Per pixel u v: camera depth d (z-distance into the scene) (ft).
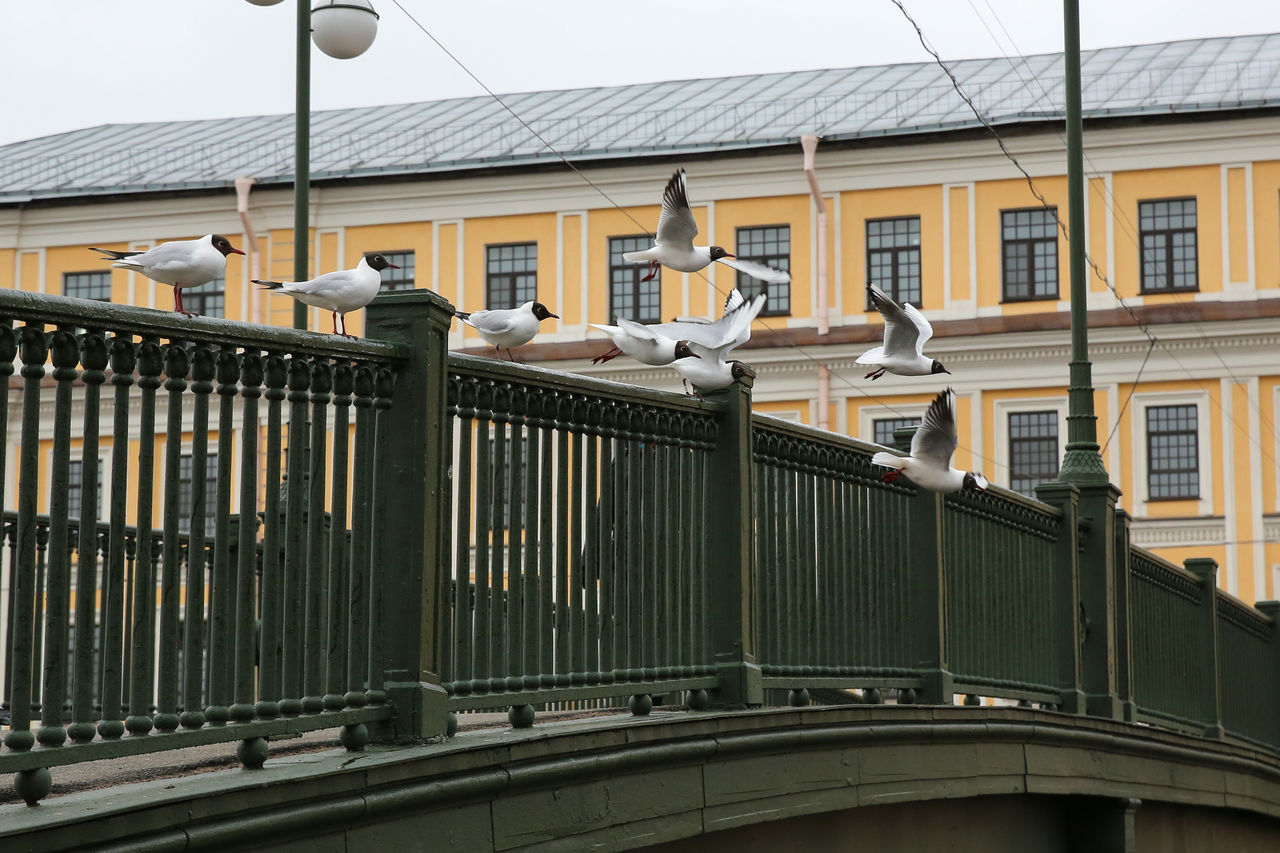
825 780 26.73
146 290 157.28
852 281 149.07
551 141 157.07
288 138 167.43
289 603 18.71
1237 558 140.97
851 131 148.97
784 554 28.35
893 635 31.94
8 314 15.33
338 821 17.25
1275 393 141.59
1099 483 42.34
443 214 156.56
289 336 18.53
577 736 20.84
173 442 17.33
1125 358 144.36
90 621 16.21
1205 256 143.23
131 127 176.55
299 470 18.88
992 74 158.61
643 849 22.99
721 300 150.92
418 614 19.75
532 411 22.65
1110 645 41.34
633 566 24.52
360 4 44.50
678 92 167.32
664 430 25.50
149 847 15.26
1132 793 38.88
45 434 115.44
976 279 147.13
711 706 26.09
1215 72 149.18
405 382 20.16
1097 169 145.38
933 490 30.14
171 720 17.07
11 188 161.38
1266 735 61.31
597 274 153.89
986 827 33.60
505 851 19.63
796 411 149.07
